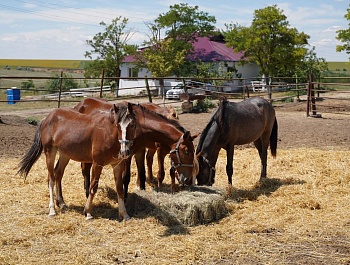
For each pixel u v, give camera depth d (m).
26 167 6.57
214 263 4.64
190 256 4.75
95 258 4.71
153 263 4.61
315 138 12.56
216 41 42.69
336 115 19.06
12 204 6.62
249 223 5.80
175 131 6.07
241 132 7.32
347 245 5.09
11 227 5.62
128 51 35.53
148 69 34.91
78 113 6.35
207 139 6.84
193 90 30.28
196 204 5.83
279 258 4.76
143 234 5.45
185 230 5.61
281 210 6.32
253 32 33.12
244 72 38.62
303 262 4.66
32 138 12.30
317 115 18.19
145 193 6.52
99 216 6.17
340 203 6.61
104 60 38.28
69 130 6.15
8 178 8.02
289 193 7.16
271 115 8.16
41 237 5.32
